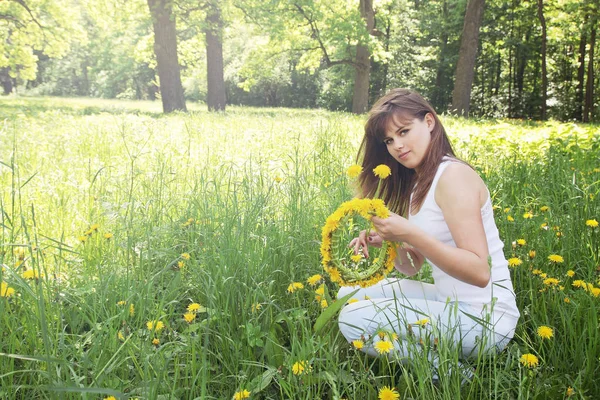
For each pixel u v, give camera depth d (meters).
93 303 2.40
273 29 22.06
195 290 2.79
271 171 4.67
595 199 3.93
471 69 21.64
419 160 2.29
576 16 25.86
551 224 3.53
